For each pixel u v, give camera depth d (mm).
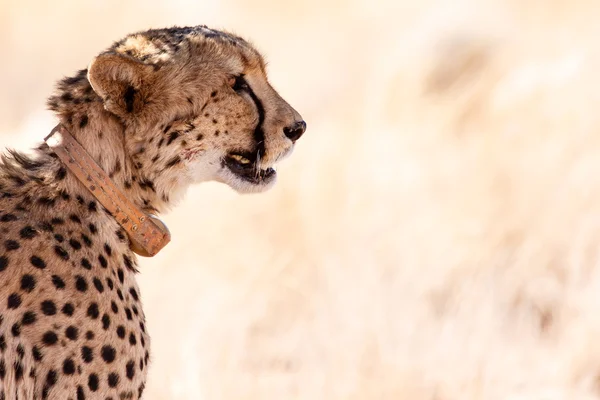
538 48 15930
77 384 6605
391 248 12070
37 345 6492
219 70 7406
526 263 11484
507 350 10281
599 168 12422
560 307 10992
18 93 21828
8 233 6621
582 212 11984
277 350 10672
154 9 26188
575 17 18891
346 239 12195
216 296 11062
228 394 9781
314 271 11812
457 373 9805
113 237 7039
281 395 9852
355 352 9984
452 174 13070
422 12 24031
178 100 7254
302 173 13156
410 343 10180
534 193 12414
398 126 14445
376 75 17328
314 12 27125
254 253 11969
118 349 6824
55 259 6664
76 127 7027
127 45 7426
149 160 7258
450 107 14492
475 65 16719
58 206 6871
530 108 13625
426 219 12336
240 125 7523
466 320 10609
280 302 11430
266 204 12836
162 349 10328
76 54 24578
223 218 12586
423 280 11352
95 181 6992
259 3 27344
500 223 12156
